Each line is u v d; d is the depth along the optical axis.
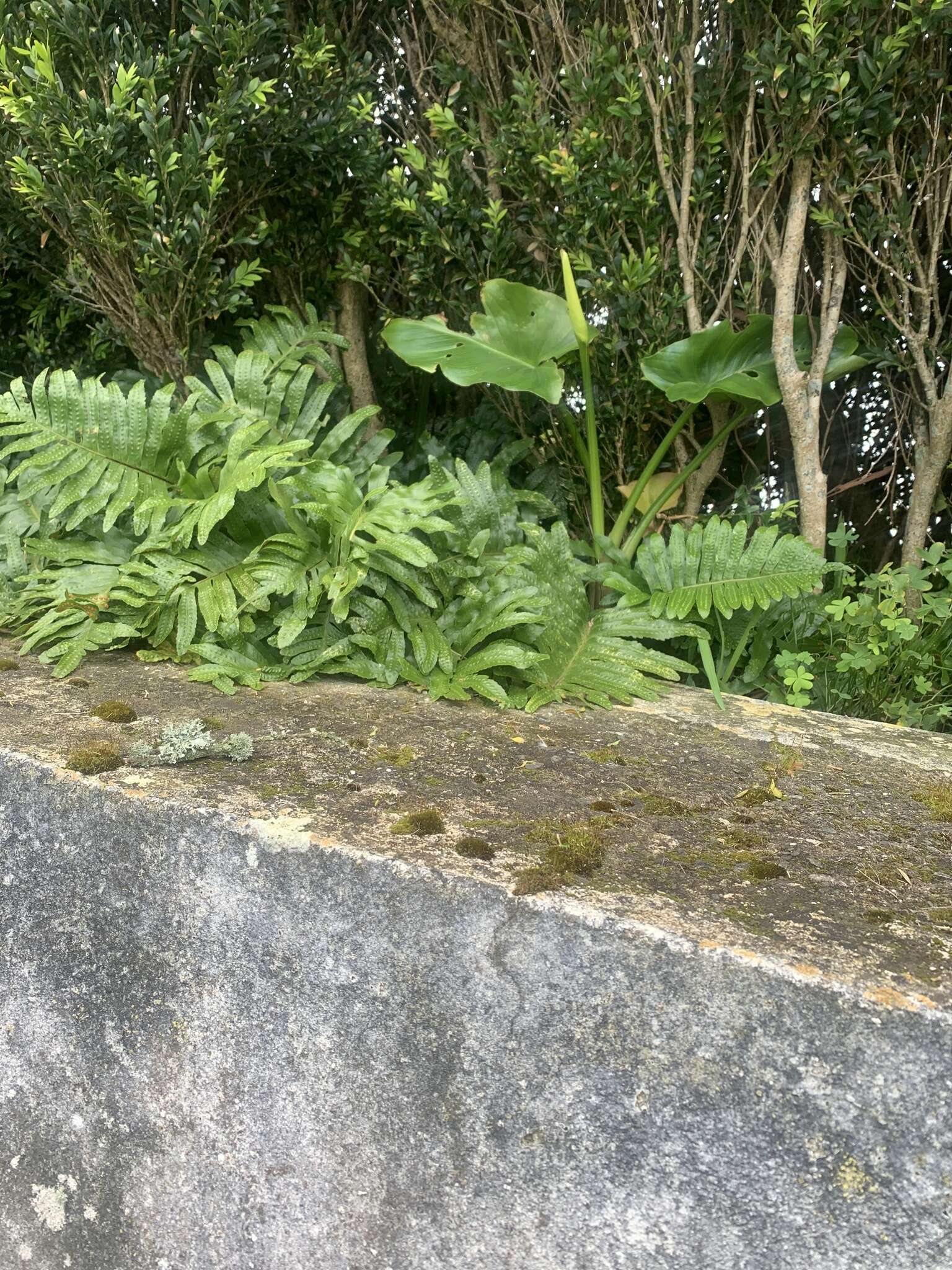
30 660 2.50
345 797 1.64
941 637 2.98
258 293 3.70
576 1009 1.24
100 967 1.60
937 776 2.11
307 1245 1.43
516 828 1.56
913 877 1.49
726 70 2.99
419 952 1.34
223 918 1.48
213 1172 1.50
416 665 2.55
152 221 2.83
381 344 3.92
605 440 3.46
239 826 1.47
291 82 3.03
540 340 3.14
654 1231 1.20
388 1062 1.36
